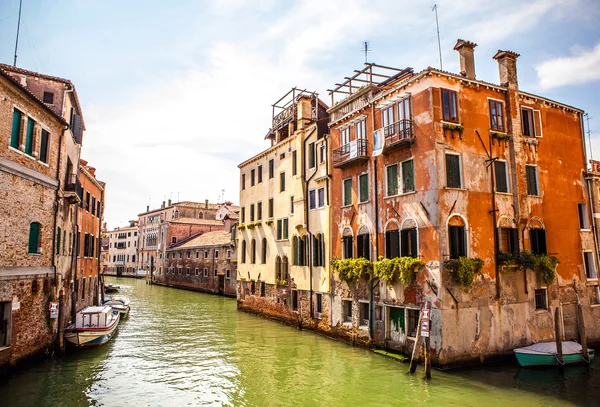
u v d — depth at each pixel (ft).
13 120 45.98
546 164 59.57
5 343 44.62
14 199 45.50
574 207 61.98
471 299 49.78
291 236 81.61
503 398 40.11
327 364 52.80
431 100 51.42
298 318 77.56
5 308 44.80
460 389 42.27
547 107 61.36
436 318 48.26
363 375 47.80
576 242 61.11
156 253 222.07
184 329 78.48
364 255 61.36
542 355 47.80
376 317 58.18
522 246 54.95
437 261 48.75
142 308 111.04
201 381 46.93
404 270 51.52
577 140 64.23
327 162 70.90
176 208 224.53
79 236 76.95
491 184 53.83
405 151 54.80
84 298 83.15
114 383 45.98
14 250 45.47
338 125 68.90
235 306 115.44
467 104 53.72
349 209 65.21
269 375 48.96
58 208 55.16
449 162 51.44
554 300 57.47
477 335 49.65
